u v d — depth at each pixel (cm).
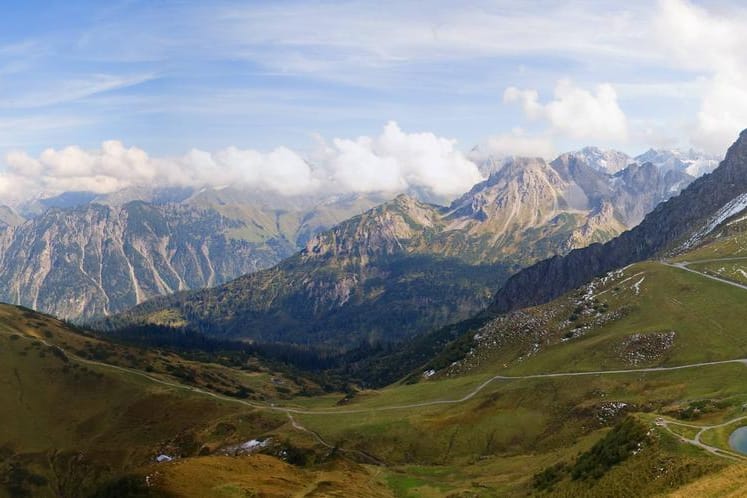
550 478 11012
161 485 9788
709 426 9694
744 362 15788
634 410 15012
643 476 8494
